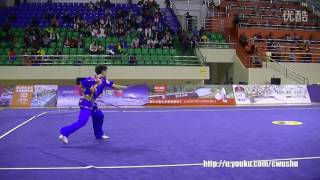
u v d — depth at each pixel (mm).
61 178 5988
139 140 9625
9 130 11641
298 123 13164
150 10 31359
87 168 6633
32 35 27547
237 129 11648
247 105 21938
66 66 24984
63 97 21281
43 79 25047
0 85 23734
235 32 31156
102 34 28781
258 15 33312
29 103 21094
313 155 7645
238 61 28469
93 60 26031
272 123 13164
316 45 30781
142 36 28828
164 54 27469
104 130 11484
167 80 26000
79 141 9484
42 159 7398
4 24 30000
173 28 31766
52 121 13977
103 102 19719
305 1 37281
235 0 35562
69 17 30312
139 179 5898
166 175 6129
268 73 27484
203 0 34844
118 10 32250
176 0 34438
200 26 34000
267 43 29703
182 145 8875
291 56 28719
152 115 16078
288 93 23422
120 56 26031
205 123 13227
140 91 21578
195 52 28281
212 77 32062
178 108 19891
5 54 26422
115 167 6707
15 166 6816
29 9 32250
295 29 32312
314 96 23766
